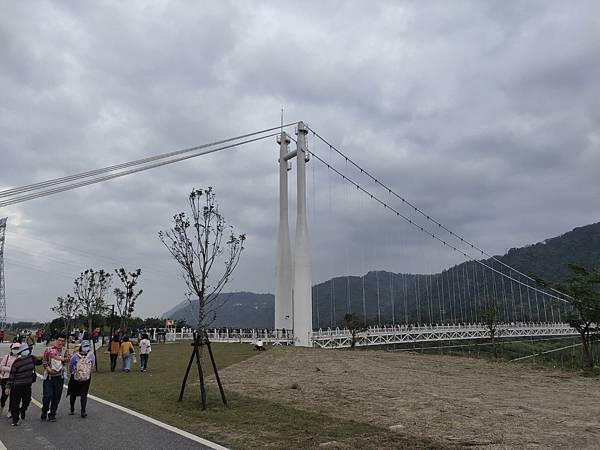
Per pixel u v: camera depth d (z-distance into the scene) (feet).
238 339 165.07
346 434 32.37
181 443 30.35
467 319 282.36
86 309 143.95
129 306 136.77
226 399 46.06
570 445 29.73
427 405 43.11
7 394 43.04
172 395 49.73
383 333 201.26
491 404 43.70
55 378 38.86
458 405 43.14
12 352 42.68
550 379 62.80
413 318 313.12
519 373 69.36
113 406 44.37
